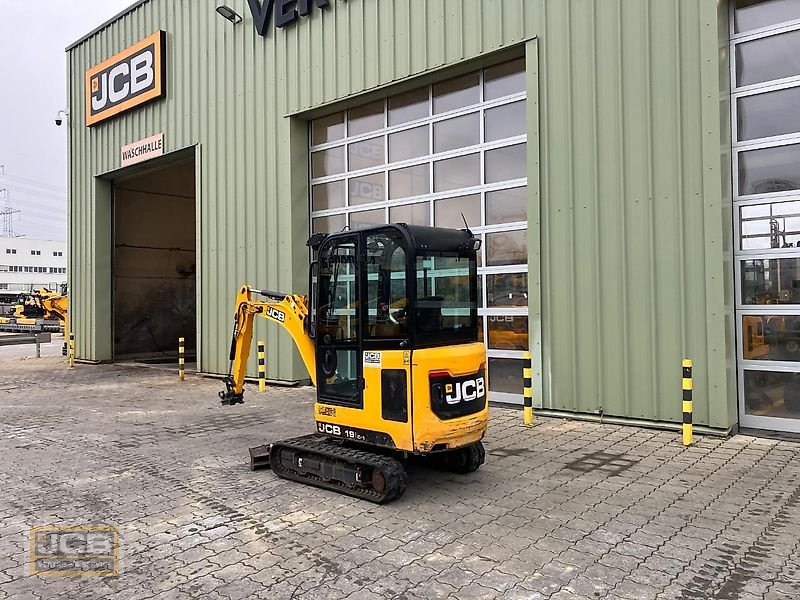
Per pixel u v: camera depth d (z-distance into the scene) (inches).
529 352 335.0
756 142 296.2
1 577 156.3
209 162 540.4
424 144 412.5
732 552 163.8
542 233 339.9
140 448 291.3
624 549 166.4
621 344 313.7
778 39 292.2
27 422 356.2
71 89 706.8
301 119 479.8
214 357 542.9
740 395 301.6
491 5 357.4
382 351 215.3
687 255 295.0
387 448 217.6
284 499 214.8
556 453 265.1
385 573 154.7
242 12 506.6
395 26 404.2
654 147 303.7
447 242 220.2
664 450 266.8
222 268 531.8
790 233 286.8
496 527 183.9
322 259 237.0
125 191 722.2
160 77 573.6
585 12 323.9
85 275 695.1
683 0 294.7
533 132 340.2
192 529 187.2
